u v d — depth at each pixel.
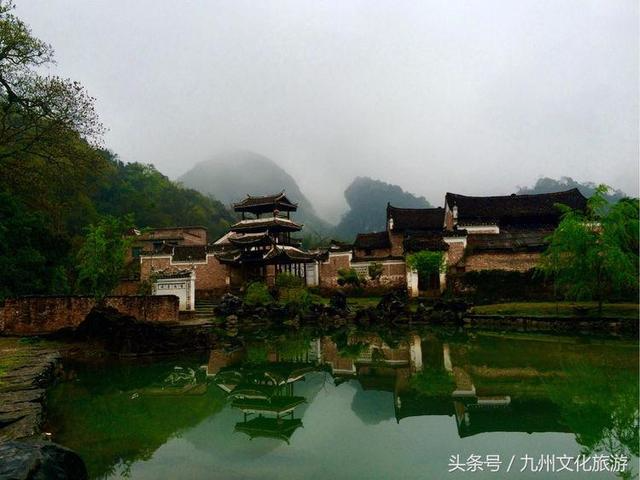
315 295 38.69
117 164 99.19
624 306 25.50
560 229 24.47
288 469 5.90
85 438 7.29
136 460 6.28
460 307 28.28
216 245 46.34
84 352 15.98
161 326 17.53
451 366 13.80
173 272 27.75
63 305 19.31
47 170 26.97
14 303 18.53
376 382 12.01
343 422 8.33
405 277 40.09
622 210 23.92
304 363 15.20
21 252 22.86
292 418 8.61
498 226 41.75
